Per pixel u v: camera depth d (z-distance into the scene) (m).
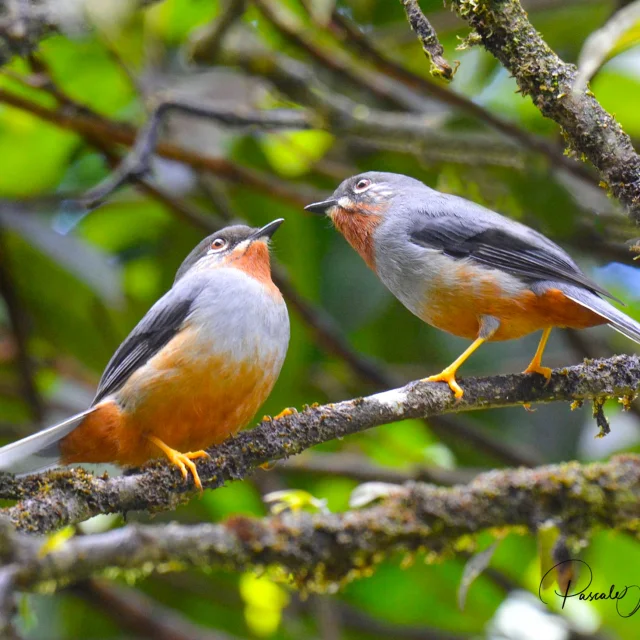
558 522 9.01
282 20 12.27
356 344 14.41
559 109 6.97
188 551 8.39
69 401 13.82
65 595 12.21
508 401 8.20
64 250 12.67
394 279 10.00
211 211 14.52
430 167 12.86
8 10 8.27
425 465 12.88
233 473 7.73
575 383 8.20
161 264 14.08
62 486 7.28
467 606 12.79
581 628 11.66
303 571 8.76
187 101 11.47
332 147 14.68
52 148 13.18
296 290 12.82
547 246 9.28
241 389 8.94
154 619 12.02
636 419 13.29
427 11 13.25
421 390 8.05
